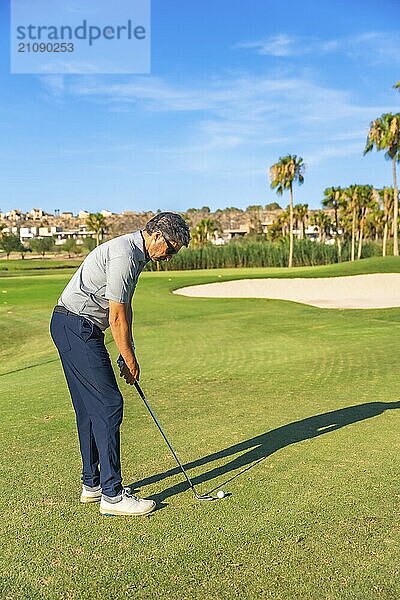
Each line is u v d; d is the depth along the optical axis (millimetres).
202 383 7438
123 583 2812
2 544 3227
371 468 4168
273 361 9008
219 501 3709
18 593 2754
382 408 5867
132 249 3621
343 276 30141
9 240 97875
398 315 15820
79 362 3646
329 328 13227
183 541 3203
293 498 3701
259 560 2969
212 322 15320
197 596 2686
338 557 2973
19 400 6820
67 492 3951
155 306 20219
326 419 5508
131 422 5602
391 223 73688
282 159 57844
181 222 3662
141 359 9680
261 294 26094
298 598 2641
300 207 80125
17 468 4406
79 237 144625
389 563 2902
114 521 3490
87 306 3674
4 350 14203
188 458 4535
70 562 3020
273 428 5262
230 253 60250
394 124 44125
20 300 23953
